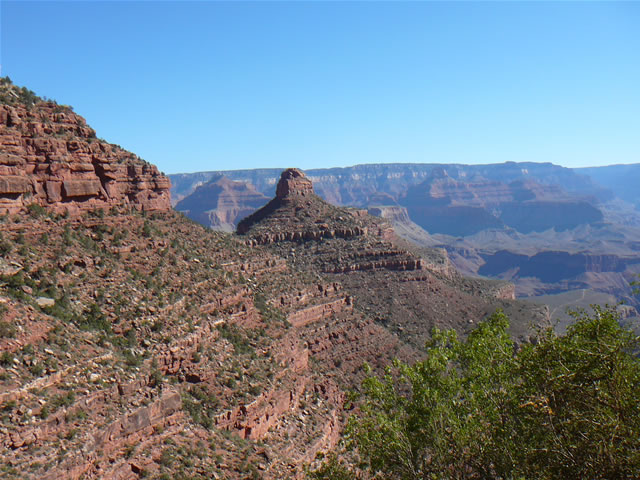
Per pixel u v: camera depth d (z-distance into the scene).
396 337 108.38
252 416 46.75
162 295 50.66
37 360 34.31
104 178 55.94
